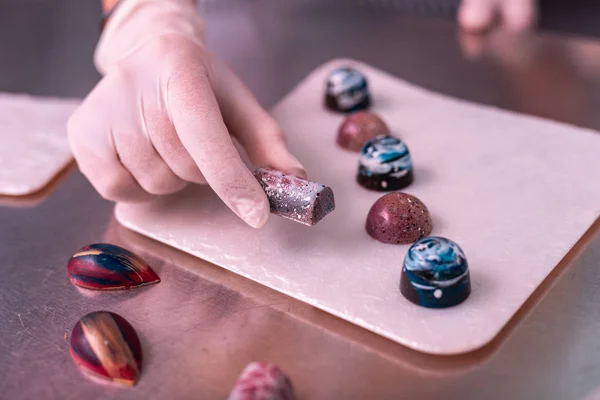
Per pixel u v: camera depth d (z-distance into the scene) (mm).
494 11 689
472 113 555
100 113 460
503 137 526
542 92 598
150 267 435
